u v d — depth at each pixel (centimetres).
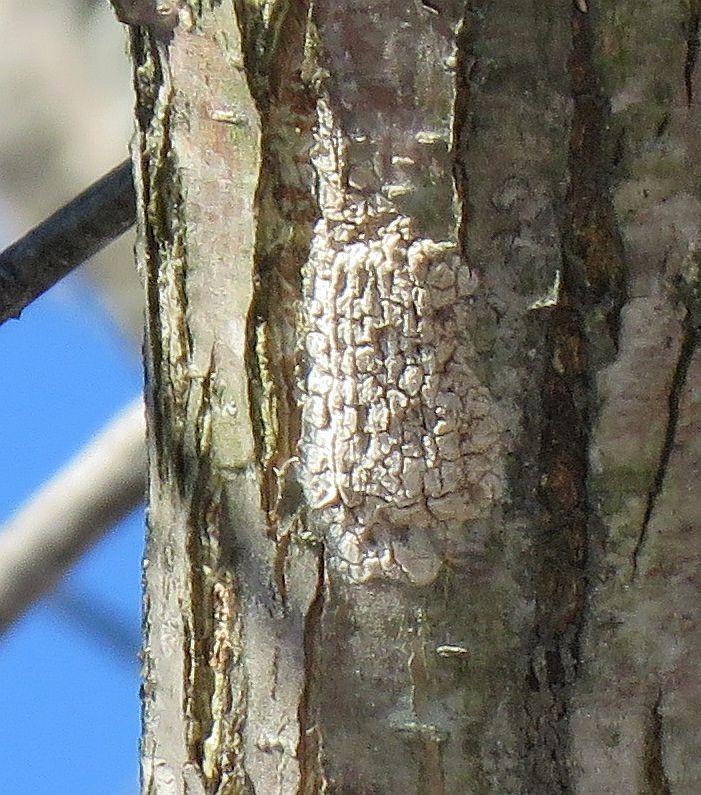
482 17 121
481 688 122
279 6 121
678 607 122
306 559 122
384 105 121
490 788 122
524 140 121
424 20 121
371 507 122
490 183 121
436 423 122
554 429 122
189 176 122
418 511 122
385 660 122
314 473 122
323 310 122
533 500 122
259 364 122
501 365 122
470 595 122
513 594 122
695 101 121
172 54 122
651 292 121
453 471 122
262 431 122
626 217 121
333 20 121
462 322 122
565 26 121
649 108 121
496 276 121
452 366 122
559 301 121
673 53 121
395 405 122
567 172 121
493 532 122
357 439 122
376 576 122
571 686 122
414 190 121
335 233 122
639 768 122
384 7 121
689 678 122
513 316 121
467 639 122
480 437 122
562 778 122
